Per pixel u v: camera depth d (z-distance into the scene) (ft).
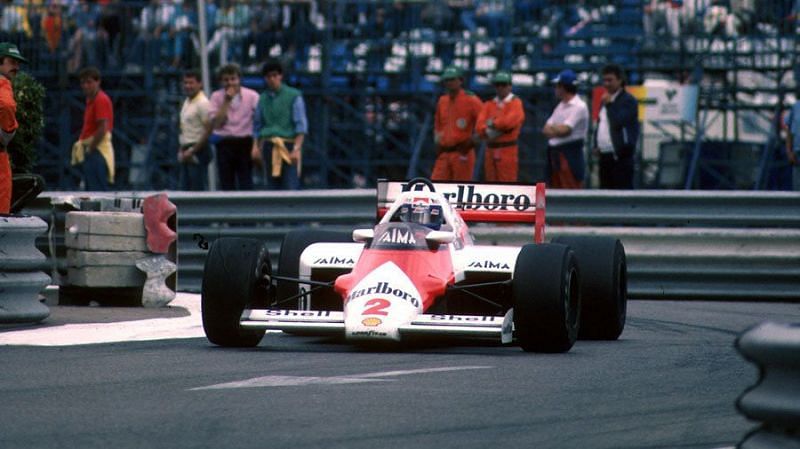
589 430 71.15
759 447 48.55
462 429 70.69
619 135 194.80
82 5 270.67
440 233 107.34
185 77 212.64
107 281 146.30
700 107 253.03
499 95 200.95
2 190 138.41
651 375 93.20
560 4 258.78
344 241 124.57
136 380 87.86
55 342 111.75
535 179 257.34
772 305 164.25
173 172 268.41
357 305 99.76
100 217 146.10
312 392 82.53
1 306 122.52
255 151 206.49
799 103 196.65
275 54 263.49
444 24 261.85
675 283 173.27
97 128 208.64
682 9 254.06
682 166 245.45
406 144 264.72
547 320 102.37
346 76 265.54
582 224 180.86
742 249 172.14
